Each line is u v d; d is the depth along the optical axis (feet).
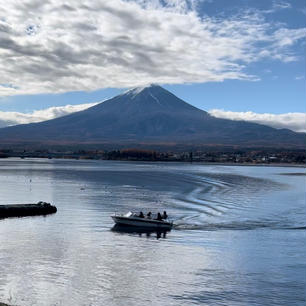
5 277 145.89
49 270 153.79
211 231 221.66
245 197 368.27
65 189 424.87
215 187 463.83
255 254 176.96
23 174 650.43
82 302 127.75
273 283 143.95
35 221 242.99
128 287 139.44
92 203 321.32
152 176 640.99
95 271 153.89
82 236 207.41
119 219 233.14
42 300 128.36
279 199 354.33
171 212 279.90
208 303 128.36
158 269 157.07
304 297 132.98
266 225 236.43
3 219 248.11
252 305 127.24
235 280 146.51
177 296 132.87
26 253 174.29
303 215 268.82
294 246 190.39
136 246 189.78
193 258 171.53
